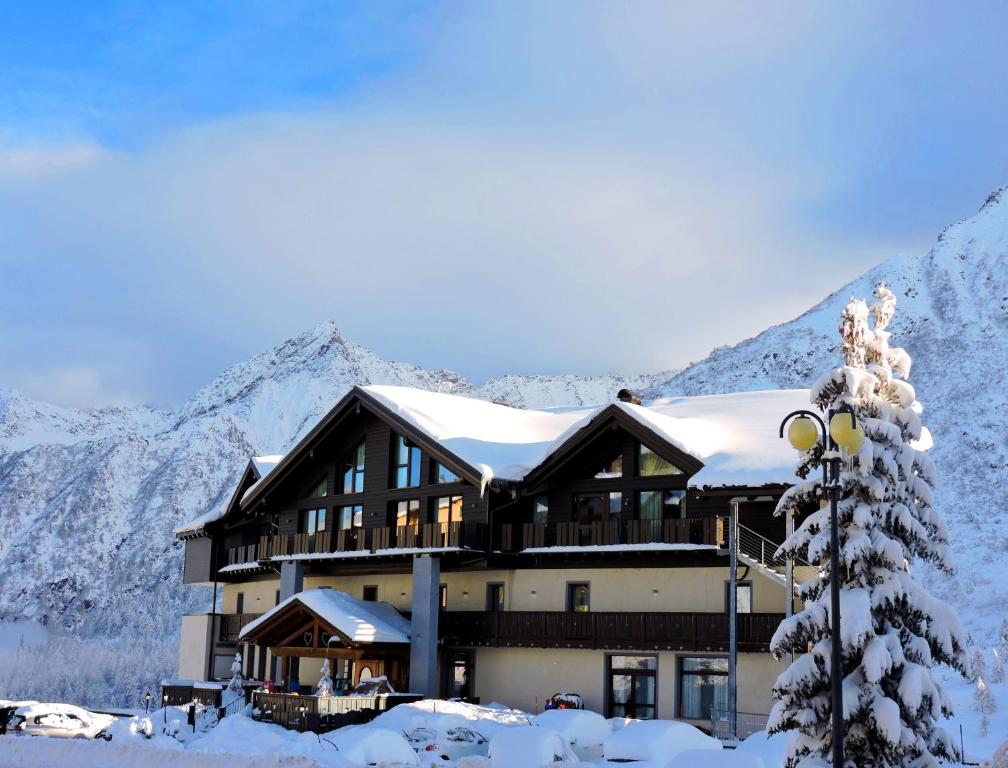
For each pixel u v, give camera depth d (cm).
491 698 5116
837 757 1880
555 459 4975
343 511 5728
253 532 6631
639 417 4762
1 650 18162
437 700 4469
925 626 2541
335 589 5731
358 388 5553
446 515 5259
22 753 3322
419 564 5122
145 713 5322
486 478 4969
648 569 4806
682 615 4591
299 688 5353
